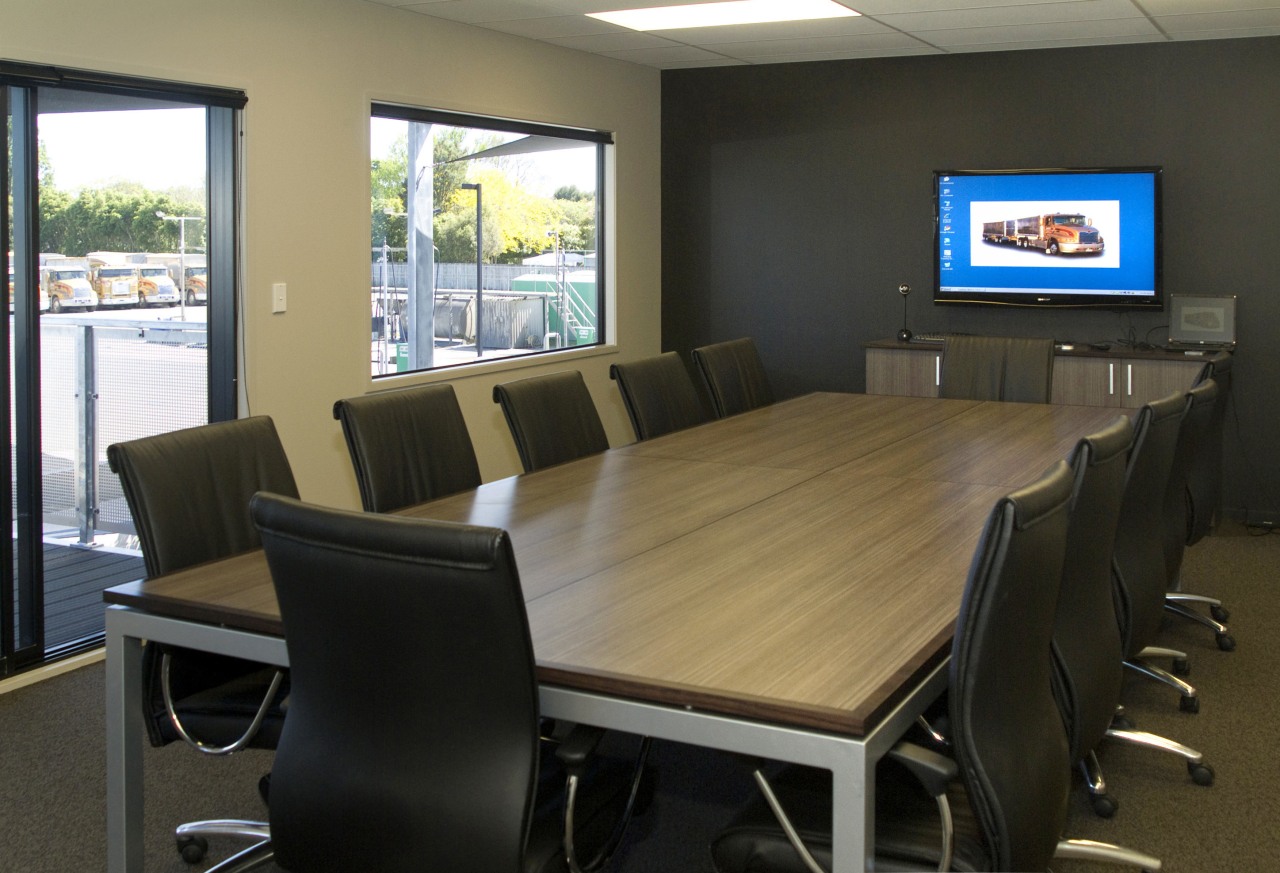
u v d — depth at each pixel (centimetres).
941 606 241
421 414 376
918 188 734
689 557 282
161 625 249
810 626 230
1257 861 298
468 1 561
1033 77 696
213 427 307
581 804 224
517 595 188
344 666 203
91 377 450
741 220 787
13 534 420
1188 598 479
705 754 373
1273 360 657
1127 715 392
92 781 344
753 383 569
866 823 189
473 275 669
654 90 794
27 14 408
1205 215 666
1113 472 250
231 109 498
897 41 669
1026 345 584
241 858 274
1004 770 198
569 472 390
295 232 532
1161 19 596
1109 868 295
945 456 418
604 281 774
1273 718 389
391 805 203
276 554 202
